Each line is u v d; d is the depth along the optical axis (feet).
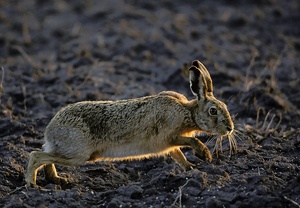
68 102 108.78
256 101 106.22
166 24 159.94
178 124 76.95
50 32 160.66
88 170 81.87
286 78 126.82
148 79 126.11
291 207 67.82
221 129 77.77
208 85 80.18
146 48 144.87
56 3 185.88
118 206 69.77
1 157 82.99
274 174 76.74
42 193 72.74
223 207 68.28
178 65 125.90
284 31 165.17
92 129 75.15
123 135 75.82
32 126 96.22
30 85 116.88
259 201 67.92
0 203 71.56
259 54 144.97
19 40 154.92
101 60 138.62
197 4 184.75
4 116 99.86
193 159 83.61
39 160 73.61
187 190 71.72
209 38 154.51
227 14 171.32
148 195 72.33
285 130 96.84
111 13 172.35
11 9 182.19
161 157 86.48
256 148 86.28
